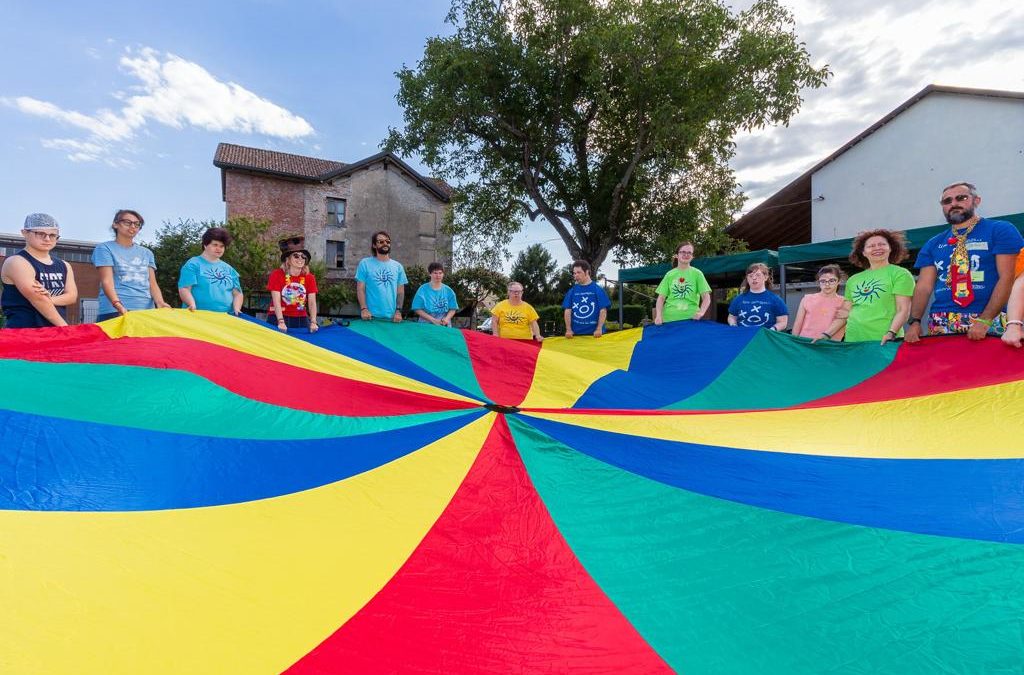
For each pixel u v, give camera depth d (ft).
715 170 55.11
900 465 7.57
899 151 50.31
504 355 14.61
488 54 49.80
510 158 56.70
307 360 11.38
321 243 85.92
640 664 4.12
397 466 7.49
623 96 50.65
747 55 45.57
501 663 4.11
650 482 7.31
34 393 6.96
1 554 4.38
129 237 14.56
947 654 4.11
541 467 7.74
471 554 5.62
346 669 3.94
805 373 12.52
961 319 11.25
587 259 59.47
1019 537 5.45
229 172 81.46
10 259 11.44
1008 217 27.43
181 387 8.27
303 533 5.68
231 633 4.18
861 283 13.35
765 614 4.66
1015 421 8.10
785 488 7.09
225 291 15.34
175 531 5.27
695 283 17.70
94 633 3.93
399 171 90.84
